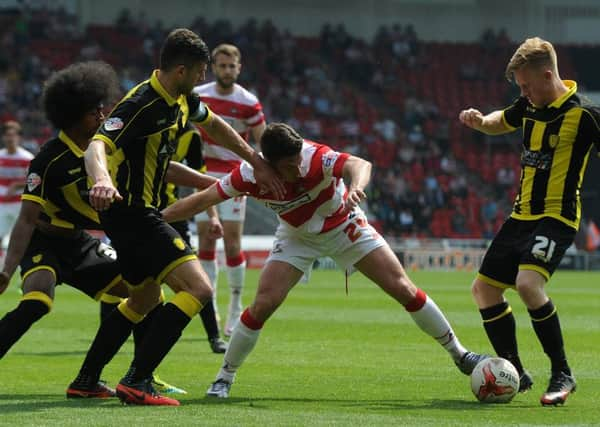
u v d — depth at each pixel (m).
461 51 123.44
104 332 18.86
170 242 17.98
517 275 19.03
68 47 106.56
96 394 19.02
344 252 19.48
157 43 110.62
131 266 18.20
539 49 18.77
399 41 121.12
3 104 98.06
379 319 37.97
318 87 113.00
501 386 18.41
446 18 125.19
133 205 17.89
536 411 17.52
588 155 19.22
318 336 31.84
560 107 18.88
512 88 121.50
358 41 119.81
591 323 37.50
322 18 121.69
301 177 18.45
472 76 121.38
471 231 101.06
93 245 20.33
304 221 19.06
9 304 43.72
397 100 116.00
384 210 97.88
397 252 88.31
